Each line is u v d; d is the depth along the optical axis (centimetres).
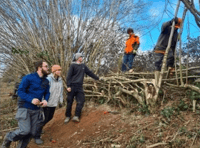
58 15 649
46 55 593
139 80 420
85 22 695
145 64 532
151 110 359
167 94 384
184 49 400
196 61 408
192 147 262
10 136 313
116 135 334
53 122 463
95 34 702
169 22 418
